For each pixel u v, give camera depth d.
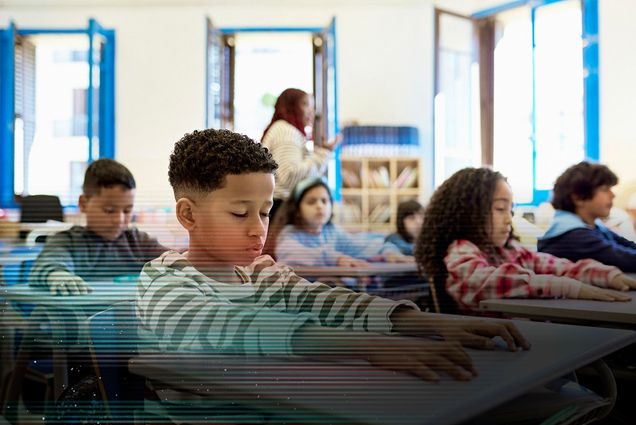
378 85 6.07
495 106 5.38
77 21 6.01
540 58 4.92
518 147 5.20
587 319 1.07
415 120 6.04
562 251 1.57
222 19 6.07
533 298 1.26
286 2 6.04
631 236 1.86
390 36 6.04
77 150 5.94
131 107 6.02
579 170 1.78
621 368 1.01
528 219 1.57
